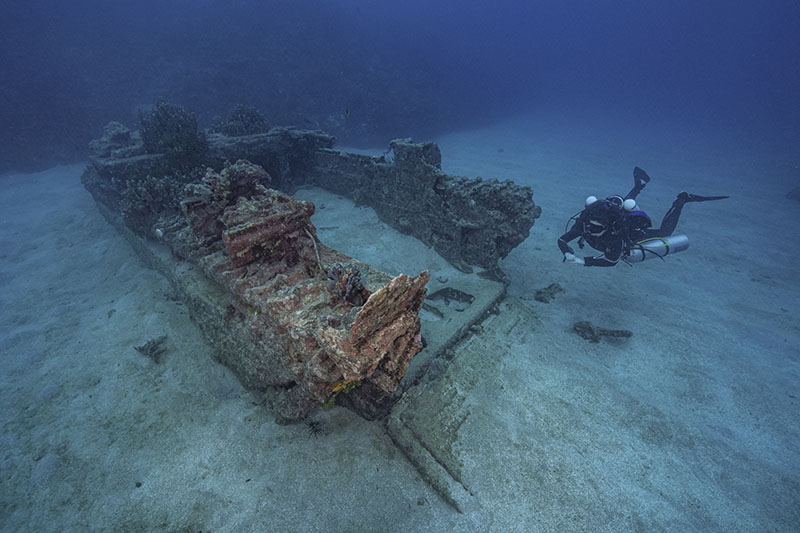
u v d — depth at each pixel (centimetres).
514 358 966
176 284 1097
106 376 916
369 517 625
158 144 1589
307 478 679
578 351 1018
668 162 3519
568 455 729
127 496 660
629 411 834
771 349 1038
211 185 959
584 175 2973
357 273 586
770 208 2222
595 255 1591
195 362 941
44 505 650
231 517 624
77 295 1265
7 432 788
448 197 1312
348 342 457
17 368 955
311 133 1983
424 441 727
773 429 798
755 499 664
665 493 671
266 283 727
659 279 1417
